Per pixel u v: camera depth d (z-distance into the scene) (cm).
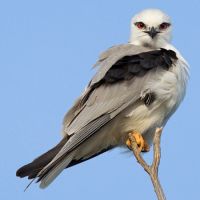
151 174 768
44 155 1031
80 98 1073
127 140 1081
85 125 1012
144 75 1044
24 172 1017
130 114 1040
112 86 1043
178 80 1050
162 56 1072
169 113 1079
